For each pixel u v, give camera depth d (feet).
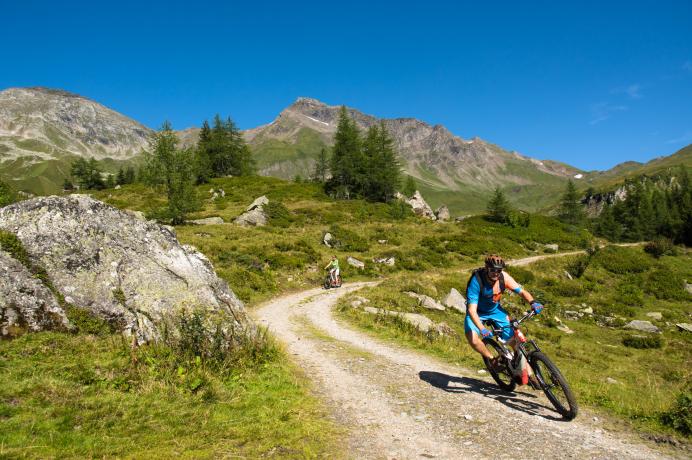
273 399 19.88
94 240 25.86
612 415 18.90
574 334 85.25
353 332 44.04
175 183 142.92
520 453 14.47
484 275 19.30
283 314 55.72
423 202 293.43
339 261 113.80
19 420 14.20
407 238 167.02
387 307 62.90
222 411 17.61
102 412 15.79
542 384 19.11
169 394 18.44
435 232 186.70
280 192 247.09
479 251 160.45
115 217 28.14
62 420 14.75
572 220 318.86
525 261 156.25
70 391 16.88
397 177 267.39
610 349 75.36
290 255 102.99
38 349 19.79
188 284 27.66
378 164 266.36
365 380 24.93
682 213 326.65
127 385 18.25
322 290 82.94
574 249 201.67
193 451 13.82
